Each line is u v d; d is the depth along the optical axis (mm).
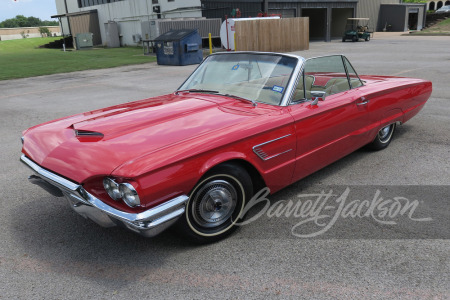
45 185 2973
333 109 3721
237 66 3861
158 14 28438
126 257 2842
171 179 2498
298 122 3361
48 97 10469
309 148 3557
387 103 4566
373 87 4473
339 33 40406
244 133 2922
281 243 2969
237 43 20312
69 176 2564
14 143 6016
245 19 20375
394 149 5090
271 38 21625
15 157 5301
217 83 3883
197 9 25203
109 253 2902
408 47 22172
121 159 2480
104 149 2629
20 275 2654
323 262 2709
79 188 2506
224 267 2689
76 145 2787
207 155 2689
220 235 3008
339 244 2928
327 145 3768
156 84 12031
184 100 3627
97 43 35719
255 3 27016
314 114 3504
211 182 2812
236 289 2453
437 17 46969
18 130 6859
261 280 2533
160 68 17047
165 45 18047
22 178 4500
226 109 3309
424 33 35375
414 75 11156
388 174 4242
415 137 5570
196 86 4012
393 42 27281
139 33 30984
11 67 19031
